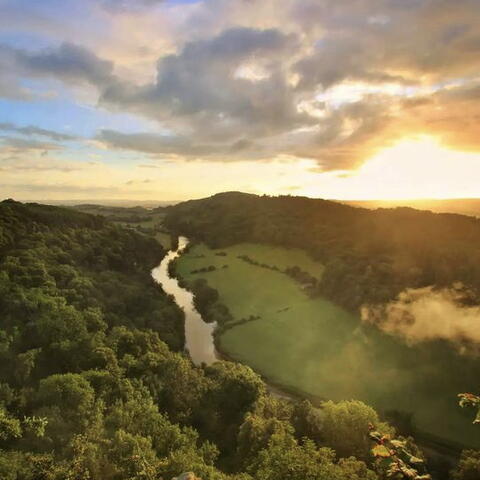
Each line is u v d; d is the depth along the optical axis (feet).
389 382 266.98
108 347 234.99
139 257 530.68
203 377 240.32
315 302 391.24
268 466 132.77
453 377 261.03
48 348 224.74
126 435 144.46
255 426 174.09
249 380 223.30
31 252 341.62
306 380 276.62
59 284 314.55
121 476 129.39
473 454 178.40
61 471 120.88
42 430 144.15
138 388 202.59
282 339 325.83
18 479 117.50
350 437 182.19
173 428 164.66
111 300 320.50
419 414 240.12
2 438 140.77
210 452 165.68
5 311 247.91
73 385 173.68
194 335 350.84
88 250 411.54
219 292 437.17
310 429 196.13
